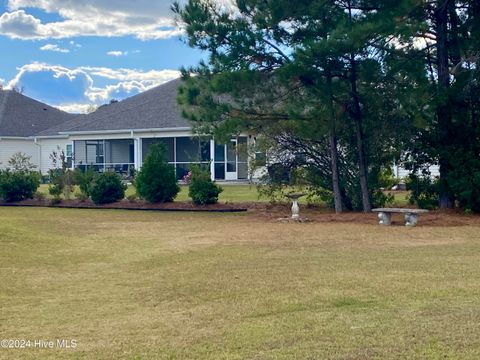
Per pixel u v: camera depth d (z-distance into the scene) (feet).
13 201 76.79
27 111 149.48
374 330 19.06
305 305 22.43
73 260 33.47
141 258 33.83
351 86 52.29
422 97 50.08
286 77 48.88
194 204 66.18
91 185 71.51
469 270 27.96
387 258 31.63
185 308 22.76
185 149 118.83
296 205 52.21
